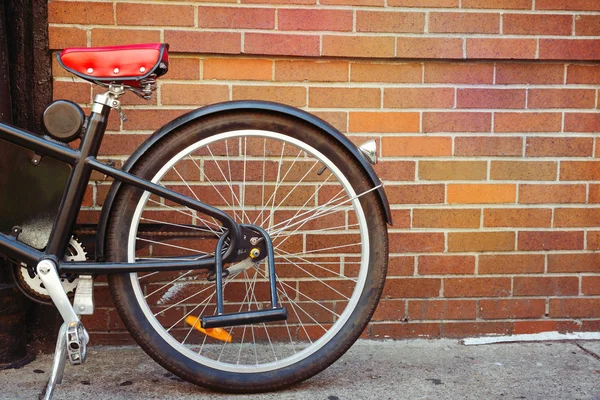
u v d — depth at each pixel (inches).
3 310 86.0
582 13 96.7
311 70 95.2
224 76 94.1
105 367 88.5
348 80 95.7
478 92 97.4
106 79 73.8
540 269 100.6
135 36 91.8
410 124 97.1
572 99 98.7
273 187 96.7
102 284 95.7
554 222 100.1
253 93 94.7
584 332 101.7
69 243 78.5
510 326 100.8
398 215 98.3
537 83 98.0
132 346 97.0
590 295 100.9
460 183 98.5
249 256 78.7
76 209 76.2
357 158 80.9
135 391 80.7
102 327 96.3
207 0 92.1
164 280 96.2
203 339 97.7
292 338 99.1
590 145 99.5
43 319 94.0
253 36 93.0
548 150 99.1
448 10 95.0
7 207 76.4
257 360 92.4
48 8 90.4
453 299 100.1
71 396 78.7
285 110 79.4
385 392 81.2
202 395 80.1
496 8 95.7
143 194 78.2
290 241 97.6
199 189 95.9
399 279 99.3
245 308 98.1
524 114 98.3
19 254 75.1
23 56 91.4
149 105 93.7
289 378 81.0
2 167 76.0
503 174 98.9
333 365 90.4
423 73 96.7
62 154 75.3
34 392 79.7
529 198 99.4
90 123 75.4
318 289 98.7
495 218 99.3
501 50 96.1
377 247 82.2
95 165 75.7
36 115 92.0
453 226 99.0
